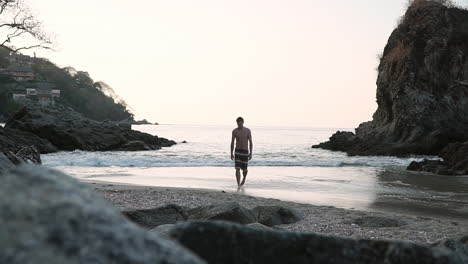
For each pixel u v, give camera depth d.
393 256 2.34
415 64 40.94
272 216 8.30
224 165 24.47
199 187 14.68
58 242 1.34
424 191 14.67
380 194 13.74
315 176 19.36
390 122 42.91
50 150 34.12
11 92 123.94
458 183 17.30
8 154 7.89
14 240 1.30
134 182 15.86
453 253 2.42
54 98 148.12
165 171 20.73
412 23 44.75
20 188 1.52
